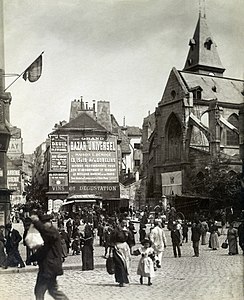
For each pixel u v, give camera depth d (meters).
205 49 72.38
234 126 64.56
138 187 58.16
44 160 37.09
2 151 23.22
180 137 64.12
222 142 59.84
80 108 38.16
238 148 57.69
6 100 24.25
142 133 69.19
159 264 17.97
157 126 67.00
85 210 34.88
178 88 65.75
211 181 45.78
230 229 22.92
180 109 64.44
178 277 15.65
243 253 21.91
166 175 62.91
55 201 35.62
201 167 59.72
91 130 37.78
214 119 60.75
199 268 17.64
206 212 42.25
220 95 69.38
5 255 16.88
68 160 36.47
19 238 17.25
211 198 44.03
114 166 38.03
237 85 71.69
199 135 63.09
